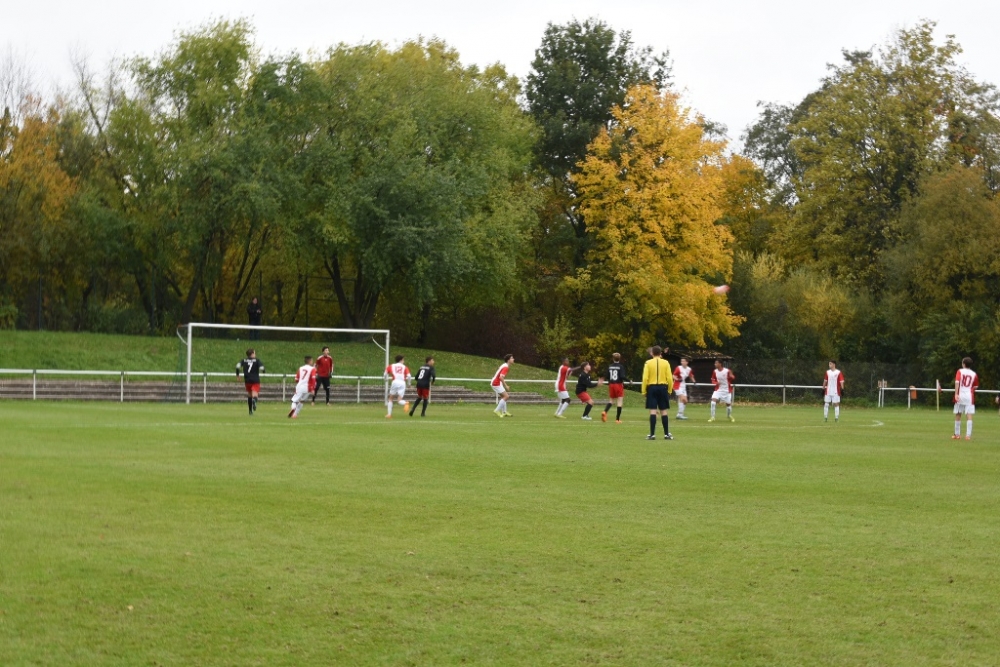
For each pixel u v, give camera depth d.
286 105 61.06
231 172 57.50
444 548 11.20
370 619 8.44
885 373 65.62
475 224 62.00
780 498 15.53
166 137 59.72
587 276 64.75
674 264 64.06
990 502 15.55
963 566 10.75
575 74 70.19
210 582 9.50
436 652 7.66
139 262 60.03
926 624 8.59
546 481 17.03
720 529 12.66
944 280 63.53
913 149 74.19
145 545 11.04
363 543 11.38
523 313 74.25
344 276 71.62
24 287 61.59
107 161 61.72
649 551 11.24
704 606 9.02
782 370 65.75
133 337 56.81
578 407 50.94
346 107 62.19
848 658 7.69
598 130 69.38
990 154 73.38
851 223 76.94
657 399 27.14
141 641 7.80
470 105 64.19
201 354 54.28
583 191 64.44
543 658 7.57
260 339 61.16
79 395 46.47
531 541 11.67
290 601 8.92
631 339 68.12
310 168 59.97
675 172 62.53
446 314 71.50
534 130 69.12
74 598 8.90
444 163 62.91
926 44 75.12
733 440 27.52
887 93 74.94
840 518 13.70
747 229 87.31
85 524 12.18
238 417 33.22
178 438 24.06
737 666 7.49
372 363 57.12
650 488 16.39
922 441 28.75
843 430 33.94
